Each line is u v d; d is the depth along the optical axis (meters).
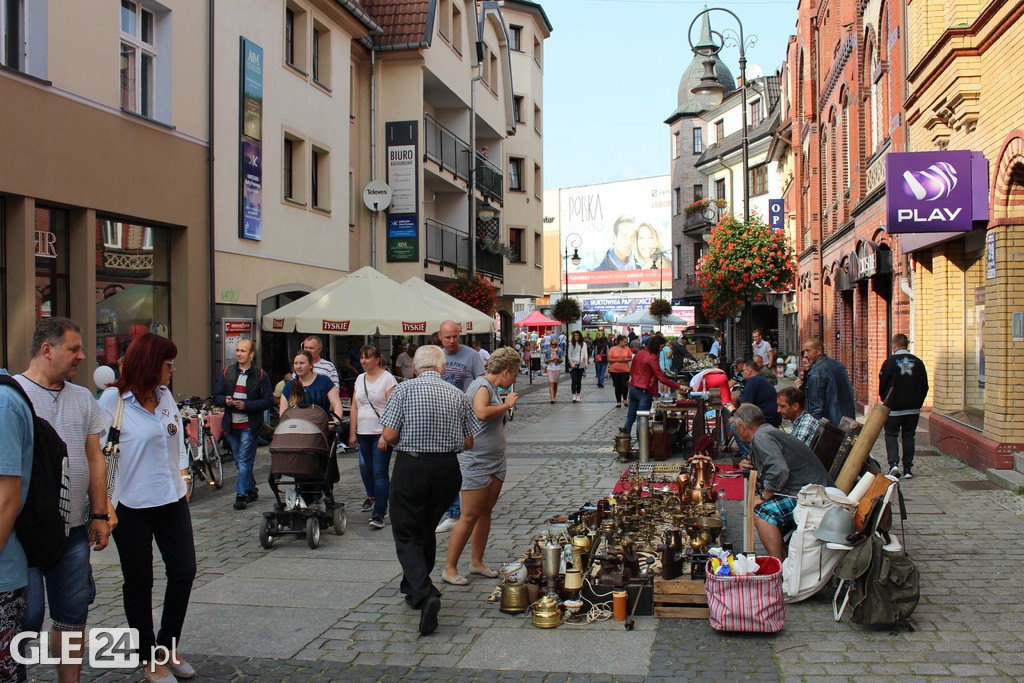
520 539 8.16
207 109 14.91
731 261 23.52
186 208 14.30
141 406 4.99
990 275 10.55
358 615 6.09
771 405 11.35
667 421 13.48
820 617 5.79
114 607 6.39
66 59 11.56
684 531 6.87
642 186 85.75
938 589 6.34
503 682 4.86
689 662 5.05
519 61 38.09
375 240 22.88
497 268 33.19
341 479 12.13
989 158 10.43
